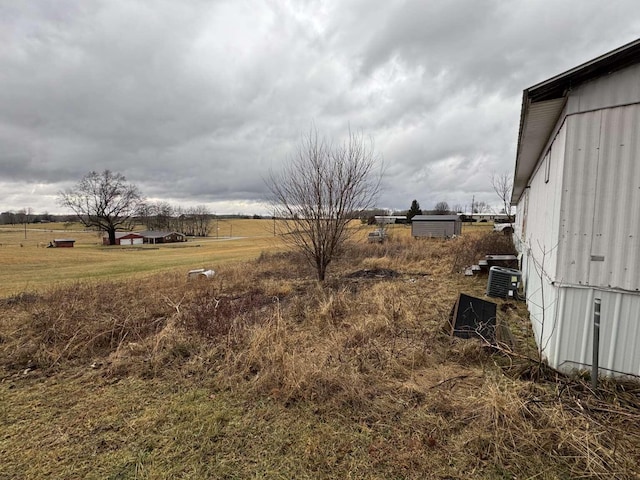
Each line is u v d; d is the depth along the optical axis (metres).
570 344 3.13
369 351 3.60
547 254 3.80
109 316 4.81
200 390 2.99
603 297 2.97
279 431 2.38
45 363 3.64
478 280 8.42
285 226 8.81
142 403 2.80
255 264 12.89
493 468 1.97
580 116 2.98
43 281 11.42
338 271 10.48
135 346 3.89
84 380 3.28
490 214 58.38
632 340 2.87
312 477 1.95
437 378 3.10
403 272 9.82
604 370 2.99
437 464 2.02
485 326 3.88
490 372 3.16
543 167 4.81
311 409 2.63
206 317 4.73
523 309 5.84
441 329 4.33
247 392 2.92
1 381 3.28
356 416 2.53
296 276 9.78
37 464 2.09
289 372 2.96
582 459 1.98
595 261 2.99
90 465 2.08
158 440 2.31
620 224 2.86
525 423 2.21
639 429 2.23
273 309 5.56
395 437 2.28
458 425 2.36
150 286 8.04
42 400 2.89
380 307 5.00
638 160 2.76
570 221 3.08
